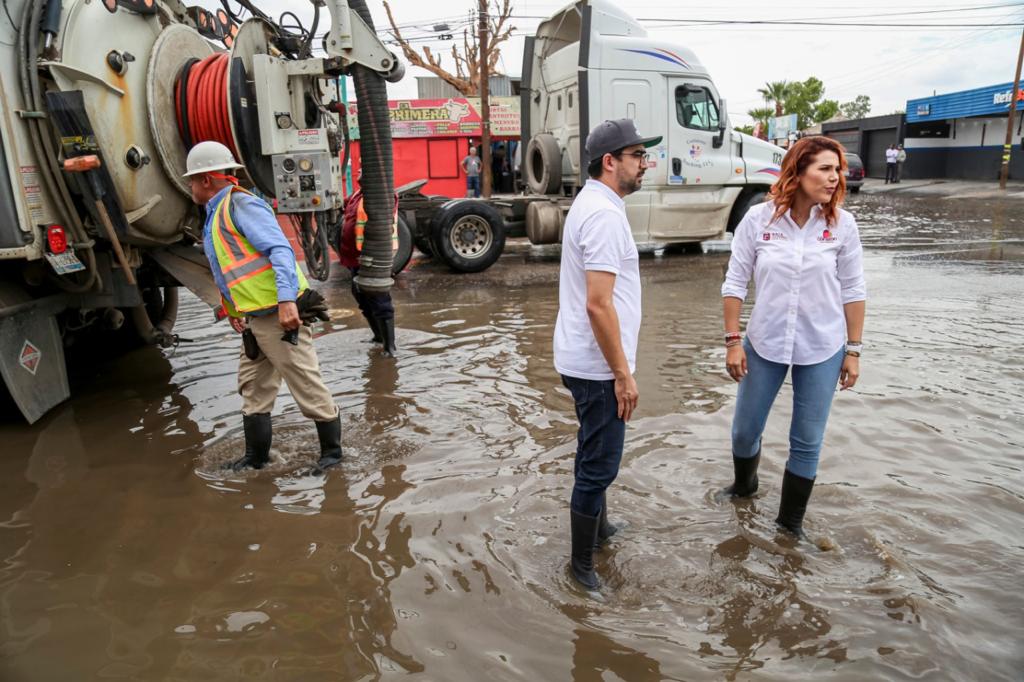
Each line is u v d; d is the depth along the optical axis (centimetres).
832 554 324
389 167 620
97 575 321
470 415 504
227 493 397
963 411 488
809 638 271
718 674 253
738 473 374
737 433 361
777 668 256
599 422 290
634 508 371
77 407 538
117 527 362
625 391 280
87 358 676
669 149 1207
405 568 321
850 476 399
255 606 296
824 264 320
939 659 257
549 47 1285
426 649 268
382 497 388
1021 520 351
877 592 296
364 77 588
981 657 258
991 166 3572
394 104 2483
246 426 424
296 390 412
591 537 301
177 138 523
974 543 330
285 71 536
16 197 439
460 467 422
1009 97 3206
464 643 271
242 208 388
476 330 757
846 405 501
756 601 293
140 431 488
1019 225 1698
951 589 297
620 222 278
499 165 2636
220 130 515
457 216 1112
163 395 562
